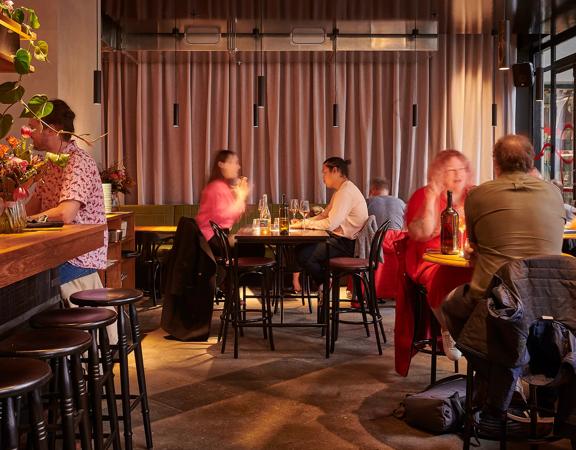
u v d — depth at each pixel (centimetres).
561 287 260
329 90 906
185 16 768
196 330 545
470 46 910
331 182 617
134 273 718
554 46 895
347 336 564
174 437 333
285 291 770
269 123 902
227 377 440
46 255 239
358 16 781
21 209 269
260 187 907
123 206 884
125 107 900
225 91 898
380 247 530
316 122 902
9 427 166
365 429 345
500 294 256
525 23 828
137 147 896
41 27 573
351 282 673
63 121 366
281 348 521
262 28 815
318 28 816
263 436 335
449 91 916
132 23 791
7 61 296
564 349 256
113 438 280
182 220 544
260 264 523
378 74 902
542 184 310
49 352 205
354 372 452
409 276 415
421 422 344
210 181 601
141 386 321
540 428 323
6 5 283
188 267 539
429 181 409
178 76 896
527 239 301
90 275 365
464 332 268
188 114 895
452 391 354
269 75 899
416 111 846
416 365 468
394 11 765
